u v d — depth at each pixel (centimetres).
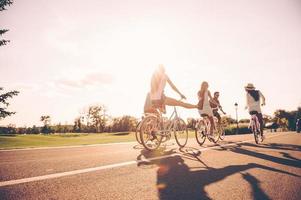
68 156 552
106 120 7581
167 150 662
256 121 940
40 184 313
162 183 329
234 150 665
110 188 304
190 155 566
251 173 391
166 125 713
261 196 283
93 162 467
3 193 276
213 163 468
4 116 2714
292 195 288
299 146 791
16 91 2752
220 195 285
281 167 441
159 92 686
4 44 2792
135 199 268
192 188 309
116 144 887
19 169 400
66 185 312
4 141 1684
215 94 1090
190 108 759
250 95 961
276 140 1080
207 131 887
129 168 415
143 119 654
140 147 762
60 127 7506
